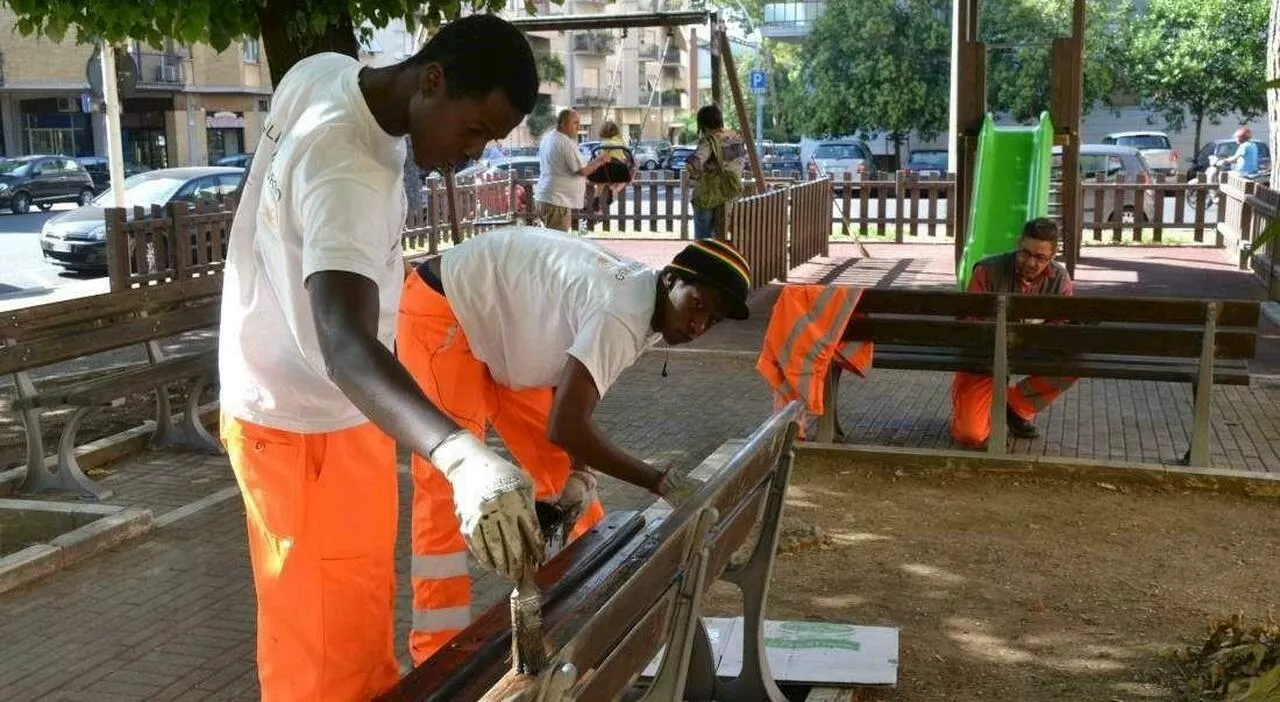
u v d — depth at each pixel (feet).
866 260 56.90
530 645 6.46
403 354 13.47
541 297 12.56
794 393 22.11
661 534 8.45
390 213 8.03
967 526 19.11
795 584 16.62
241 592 16.66
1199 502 20.35
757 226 44.80
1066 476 21.54
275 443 8.65
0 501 20.02
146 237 41.93
